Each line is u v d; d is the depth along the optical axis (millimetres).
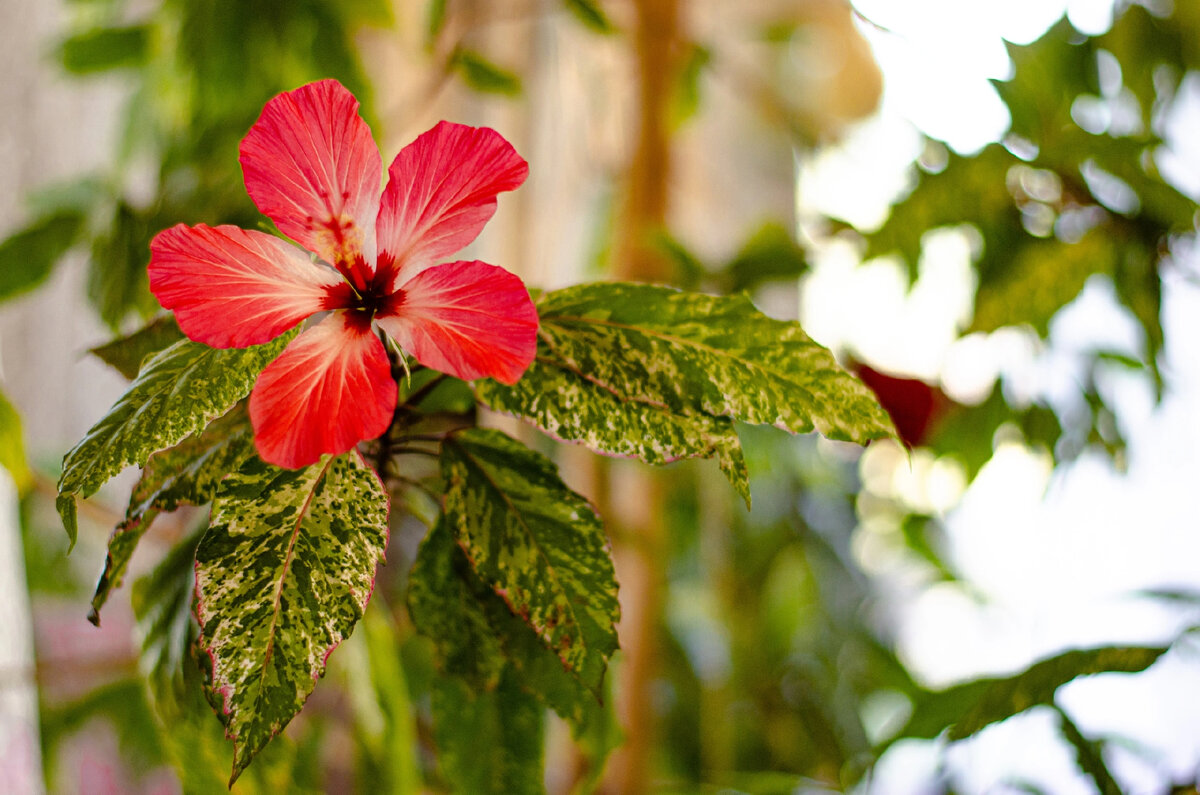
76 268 1279
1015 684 812
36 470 1036
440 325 639
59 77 1180
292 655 623
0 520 889
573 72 1655
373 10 1172
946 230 1147
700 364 669
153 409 627
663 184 1231
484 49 1435
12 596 899
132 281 864
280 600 627
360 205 648
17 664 904
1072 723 817
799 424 664
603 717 806
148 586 742
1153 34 1221
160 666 723
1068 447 1194
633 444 663
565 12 1497
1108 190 1099
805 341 675
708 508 1646
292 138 640
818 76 2080
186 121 1143
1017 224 1108
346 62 1097
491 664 733
